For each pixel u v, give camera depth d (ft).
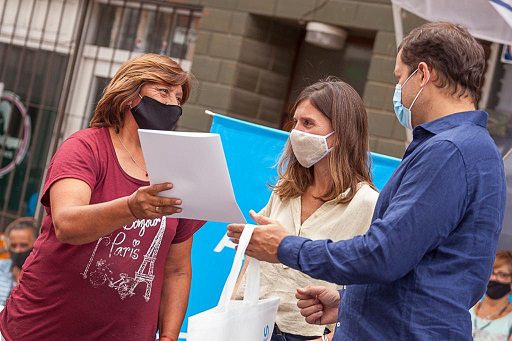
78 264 10.71
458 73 9.69
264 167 14.88
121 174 10.87
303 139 12.18
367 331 9.50
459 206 9.18
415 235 9.01
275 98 23.27
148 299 11.10
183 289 11.93
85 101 24.59
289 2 21.95
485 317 18.04
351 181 12.26
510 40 15.03
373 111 20.86
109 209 9.91
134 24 24.22
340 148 12.21
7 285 23.53
